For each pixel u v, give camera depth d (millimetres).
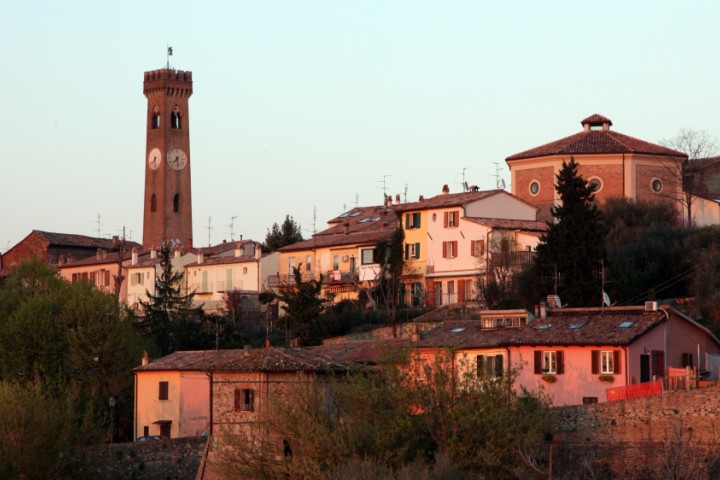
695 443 105688
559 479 102438
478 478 106625
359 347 154000
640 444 112312
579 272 161750
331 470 106875
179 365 157250
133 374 174625
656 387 119250
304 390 116062
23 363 175875
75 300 181250
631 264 171625
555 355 136125
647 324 134375
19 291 196375
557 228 163875
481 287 184750
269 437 114438
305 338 190000
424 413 110438
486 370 113375
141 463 137125
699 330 140500
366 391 113375
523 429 108562
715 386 114312
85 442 138625
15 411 135125
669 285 171375
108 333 177375
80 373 175000
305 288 195500
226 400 129125
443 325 155625
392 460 106938
